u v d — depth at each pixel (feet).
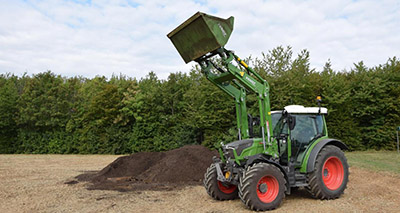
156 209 18.84
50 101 83.15
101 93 77.15
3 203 20.90
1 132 84.43
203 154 33.04
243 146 19.67
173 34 19.57
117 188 25.95
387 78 62.49
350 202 19.62
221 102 59.88
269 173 18.20
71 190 25.35
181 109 73.15
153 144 72.79
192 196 22.52
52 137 82.33
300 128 21.77
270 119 20.15
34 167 43.68
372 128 62.28
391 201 19.69
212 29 17.71
